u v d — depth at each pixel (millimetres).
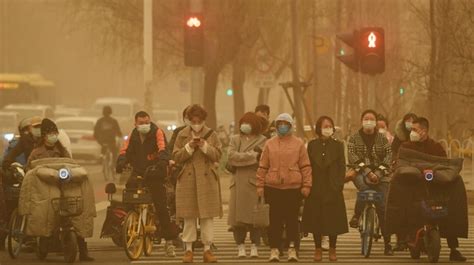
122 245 33062
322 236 33531
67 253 31844
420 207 31938
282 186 31875
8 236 33219
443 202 31781
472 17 55125
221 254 34281
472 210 48594
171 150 34531
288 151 31969
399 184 32469
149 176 32781
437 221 32000
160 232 33625
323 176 32344
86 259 32719
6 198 33469
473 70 56031
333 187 32250
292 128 32188
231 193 33344
